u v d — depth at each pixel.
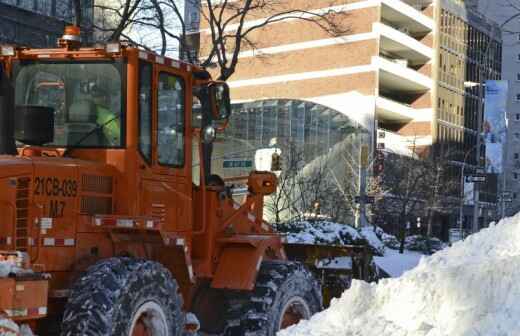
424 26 68.00
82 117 7.35
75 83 7.42
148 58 7.47
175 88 7.96
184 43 21.12
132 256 7.36
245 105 60.66
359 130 56.78
